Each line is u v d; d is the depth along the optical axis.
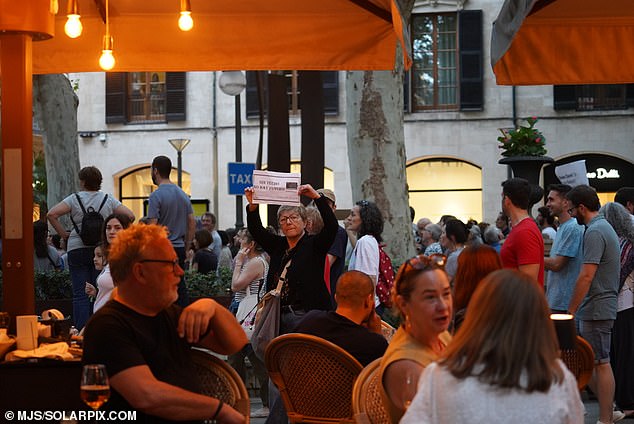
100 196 11.52
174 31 8.52
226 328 5.13
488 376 3.74
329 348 5.92
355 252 10.31
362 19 8.38
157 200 11.16
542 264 8.38
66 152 20.50
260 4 8.37
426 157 34.59
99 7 8.34
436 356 4.60
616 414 10.03
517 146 16.69
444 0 34.19
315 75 12.43
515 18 8.01
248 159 34.78
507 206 8.47
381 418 4.96
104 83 35.75
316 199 8.44
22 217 6.34
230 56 8.52
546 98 34.09
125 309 4.92
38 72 8.60
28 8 6.35
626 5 8.71
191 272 14.55
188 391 4.88
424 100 34.69
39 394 5.36
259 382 10.91
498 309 3.78
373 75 15.91
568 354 6.51
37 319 6.05
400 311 4.70
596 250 9.20
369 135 15.95
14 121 6.38
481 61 34.09
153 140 35.47
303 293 8.34
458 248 10.94
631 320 10.12
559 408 3.78
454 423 3.77
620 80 8.88
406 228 16.06
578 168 12.96
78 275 11.40
